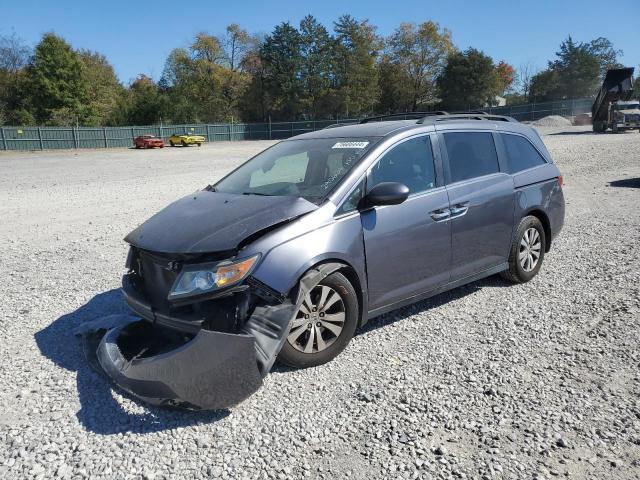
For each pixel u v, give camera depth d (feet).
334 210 12.46
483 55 222.28
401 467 8.78
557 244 23.06
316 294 12.09
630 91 101.35
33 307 16.67
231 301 11.10
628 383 11.22
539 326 14.32
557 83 230.89
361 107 229.25
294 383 11.60
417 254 13.97
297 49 220.64
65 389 11.50
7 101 198.80
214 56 250.98
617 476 8.44
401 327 14.51
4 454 9.27
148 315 12.01
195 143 158.20
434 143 15.14
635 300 15.81
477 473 8.59
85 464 9.00
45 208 37.06
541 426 9.79
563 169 50.67
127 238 12.91
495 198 16.11
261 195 13.47
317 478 8.59
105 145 161.99
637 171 46.73
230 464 8.97
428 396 10.95
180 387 10.11
